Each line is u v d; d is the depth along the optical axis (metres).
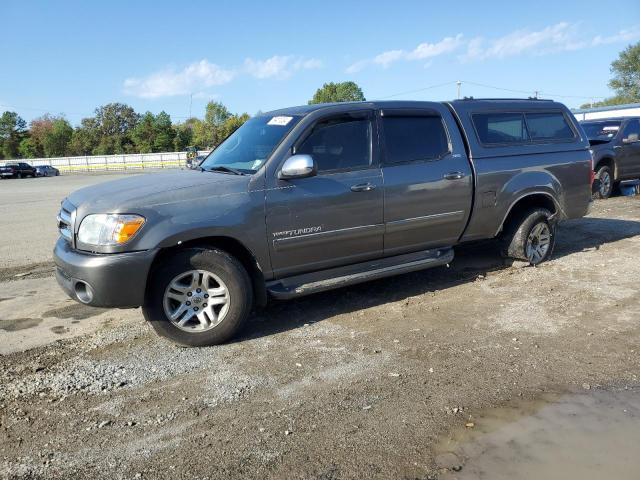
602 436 3.04
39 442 3.12
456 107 5.97
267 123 5.31
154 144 91.81
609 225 9.11
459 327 4.73
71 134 103.94
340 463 2.83
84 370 4.07
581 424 3.16
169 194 4.30
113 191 4.49
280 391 3.65
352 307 5.35
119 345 4.55
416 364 4.01
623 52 68.56
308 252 4.86
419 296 5.64
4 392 3.73
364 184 5.05
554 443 2.97
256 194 4.54
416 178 5.37
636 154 12.50
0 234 11.01
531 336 4.49
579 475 2.70
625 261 6.72
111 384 3.82
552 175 6.47
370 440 3.03
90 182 36.47
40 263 7.97
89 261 4.07
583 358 4.05
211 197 4.39
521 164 6.21
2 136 107.12
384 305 5.39
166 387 3.76
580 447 2.93
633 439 3.00
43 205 17.61
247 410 3.41
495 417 3.25
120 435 3.17
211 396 3.61
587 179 6.88
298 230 4.74
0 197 22.77
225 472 2.78
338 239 4.98
